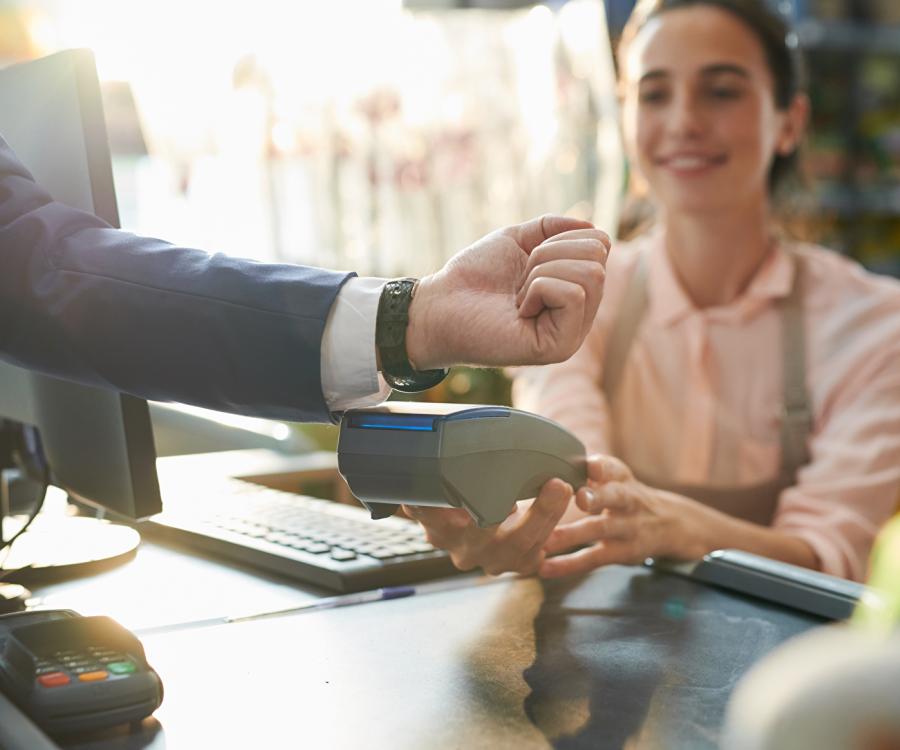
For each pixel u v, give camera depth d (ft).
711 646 2.59
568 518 4.23
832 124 12.58
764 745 0.95
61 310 2.48
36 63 3.06
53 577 3.34
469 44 9.57
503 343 2.30
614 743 1.99
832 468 5.42
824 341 5.90
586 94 9.58
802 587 2.90
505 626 2.77
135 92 8.98
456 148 9.64
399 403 2.65
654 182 6.17
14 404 3.42
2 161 2.67
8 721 1.93
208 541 3.70
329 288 2.39
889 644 1.03
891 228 12.64
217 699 2.24
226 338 2.38
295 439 6.10
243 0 9.03
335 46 9.30
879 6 12.43
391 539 3.56
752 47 5.85
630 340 6.24
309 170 9.36
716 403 6.02
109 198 2.85
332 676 2.38
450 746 1.98
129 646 2.21
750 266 6.15
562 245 2.34
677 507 3.79
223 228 9.20
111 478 3.03
